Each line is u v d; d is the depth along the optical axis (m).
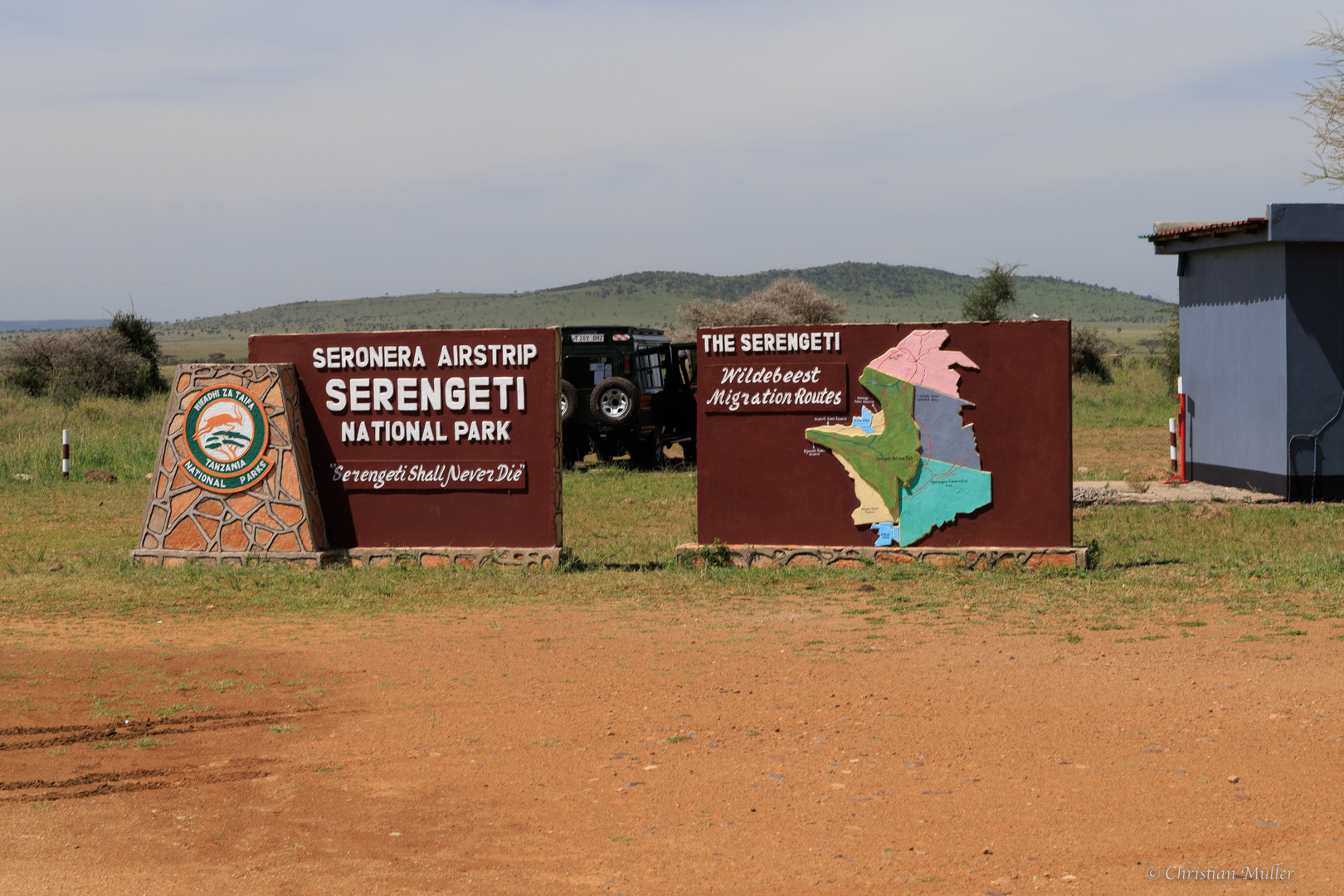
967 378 12.00
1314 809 4.84
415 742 6.36
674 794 5.39
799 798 5.27
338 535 12.95
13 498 19.69
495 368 12.62
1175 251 19.61
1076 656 7.83
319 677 7.91
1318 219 16.59
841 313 64.81
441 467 12.74
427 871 4.52
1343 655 7.49
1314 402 16.97
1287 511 15.98
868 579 11.34
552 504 12.55
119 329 47.91
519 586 11.44
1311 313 16.89
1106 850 4.50
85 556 13.79
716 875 4.42
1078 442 27.59
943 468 12.05
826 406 12.34
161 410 34.34
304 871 4.53
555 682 7.63
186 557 12.85
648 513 17.50
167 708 7.12
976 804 5.09
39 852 4.75
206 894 4.29
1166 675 7.18
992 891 4.16
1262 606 9.25
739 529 12.55
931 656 8.01
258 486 12.79
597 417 22.14
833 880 4.32
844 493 12.30
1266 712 6.27
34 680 7.82
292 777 5.78
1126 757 5.64
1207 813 4.85
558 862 4.60
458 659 8.40
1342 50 23.62
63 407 35.88
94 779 5.76
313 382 12.98
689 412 25.02
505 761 5.98
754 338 12.45
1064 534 11.77
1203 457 19.25
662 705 6.96
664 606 10.34
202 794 5.53
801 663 7.95
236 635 9.38
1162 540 13.82
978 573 11.59
